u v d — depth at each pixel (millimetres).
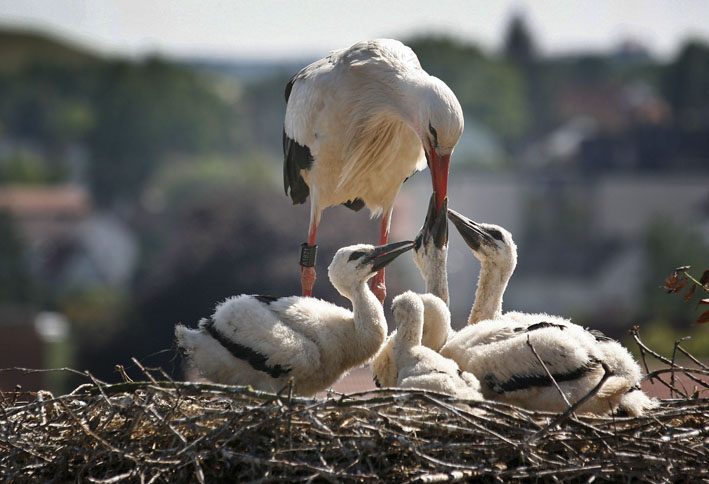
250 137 84750
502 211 56000
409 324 6668
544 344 6387
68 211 63781
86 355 32000
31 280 51031
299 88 8977
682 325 30781
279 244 31406
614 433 5902
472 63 81625
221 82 96562
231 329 6891
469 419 5770
